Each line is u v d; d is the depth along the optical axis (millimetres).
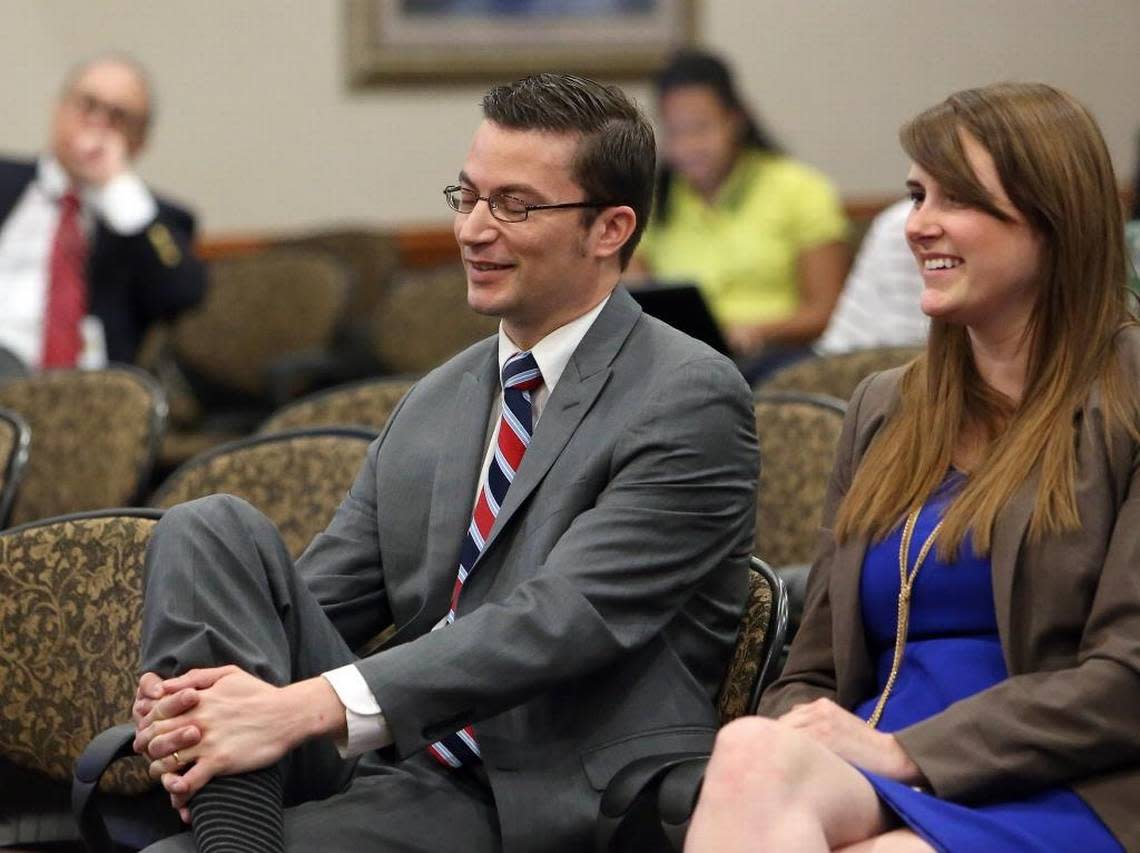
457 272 9633
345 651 3848
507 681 3580
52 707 4387
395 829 3703
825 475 5172
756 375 7758
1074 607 3467
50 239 8539
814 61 11742
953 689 3555
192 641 3539
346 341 10219
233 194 11664
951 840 3197
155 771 3500
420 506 4008
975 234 3598
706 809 3166
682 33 11578
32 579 4441
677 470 3740
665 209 8891
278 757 3492
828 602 3867
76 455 6324
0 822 4500
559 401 3865
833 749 3369
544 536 3768
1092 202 3568
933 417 3738
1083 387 3566
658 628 3721
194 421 10148
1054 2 11805
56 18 11414
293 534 4938
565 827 3631
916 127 3676
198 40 11562
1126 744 3336
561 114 3822
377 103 11672
